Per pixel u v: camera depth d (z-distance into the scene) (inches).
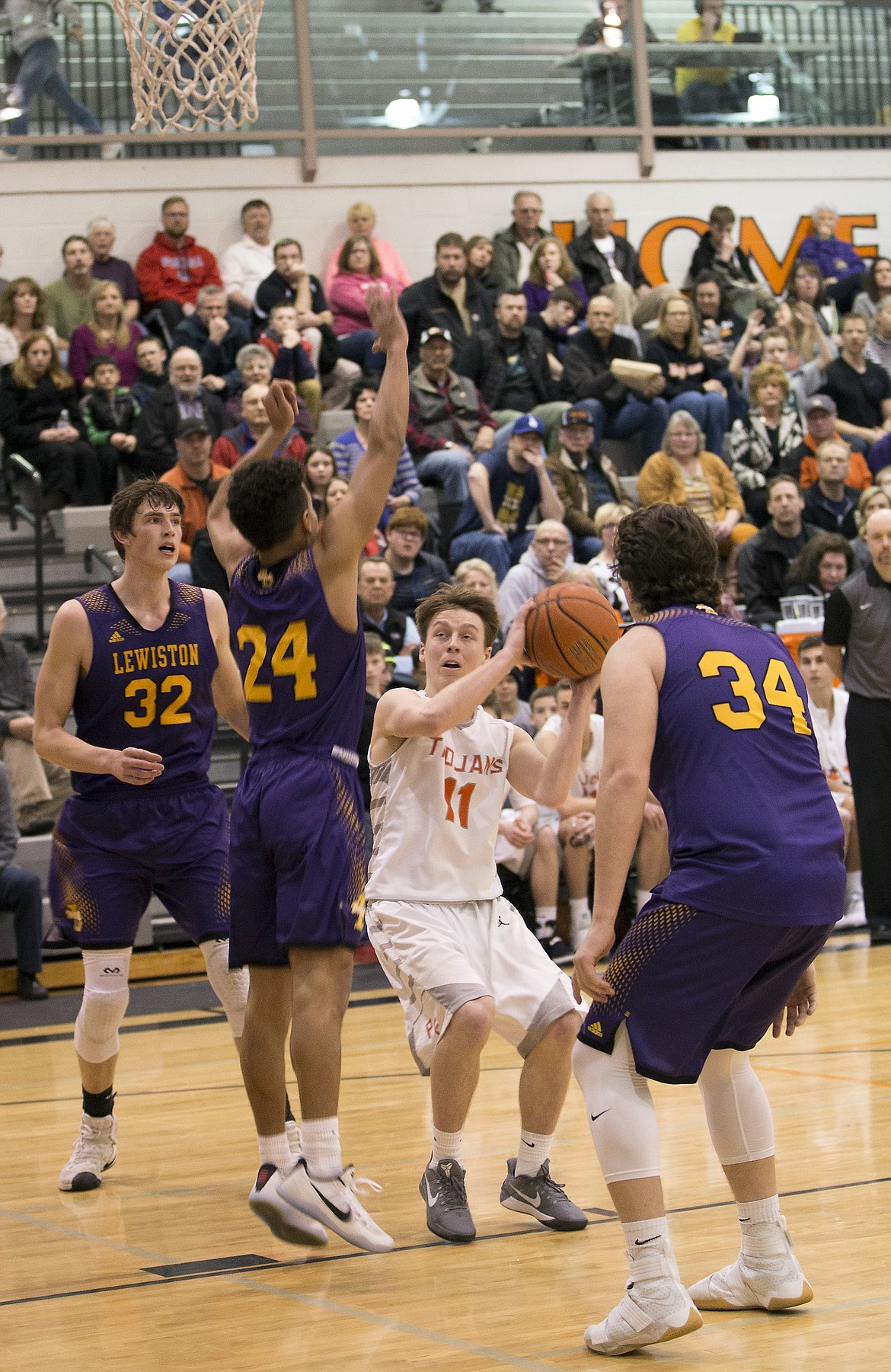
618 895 181.0
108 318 768.9
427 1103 342.0
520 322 811.4
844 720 629.3
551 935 565.9
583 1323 190.4
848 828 627.5
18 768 593.0
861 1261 210.7
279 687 222.7
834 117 1003.3
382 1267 220.2
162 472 713.0
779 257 992.2
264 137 888.9
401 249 920.9
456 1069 236.8
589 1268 216.1
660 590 198.2
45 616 710.5
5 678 598.5
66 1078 400.5
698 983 178.9
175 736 284.4
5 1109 360.2
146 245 866.1
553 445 768.9
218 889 281.0
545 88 944.9
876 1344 177.3
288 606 221.8
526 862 576.1
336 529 221.1
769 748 184.4
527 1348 180.5
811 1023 417.1
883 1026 407.2
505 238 896.3
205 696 288.7
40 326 762.2
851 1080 339.0
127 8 431.5
